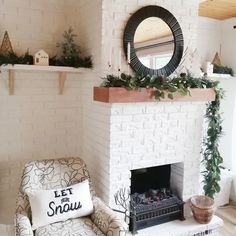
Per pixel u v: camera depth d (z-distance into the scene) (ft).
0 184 8.82
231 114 11.58
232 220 10.23
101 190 8.49
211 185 9.52
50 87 9.21
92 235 6.30
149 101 7.72
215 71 11.07
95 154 8.86
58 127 9.49
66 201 6.88
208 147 9.59
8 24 8.43
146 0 8.25
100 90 7.51
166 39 8.55
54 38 9.09
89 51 8.76
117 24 7.95
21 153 9.02
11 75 8.37
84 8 8.93
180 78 8.23
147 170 9.49
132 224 8.09
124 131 8.04
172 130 8.81
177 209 8.91
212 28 11.71
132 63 8.14
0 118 8.63
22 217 6.57
